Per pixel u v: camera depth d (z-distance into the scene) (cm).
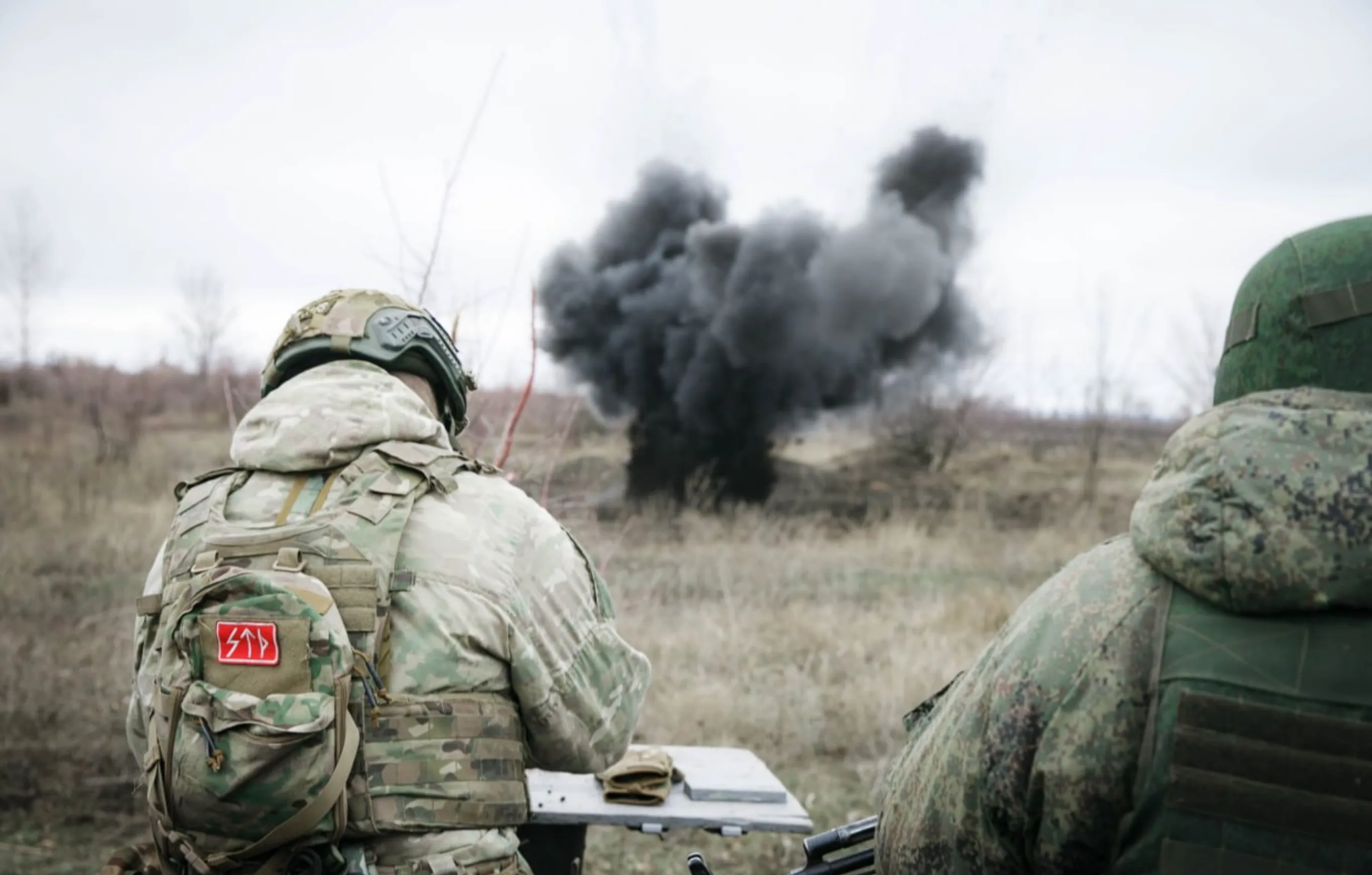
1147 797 135
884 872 163
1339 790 127
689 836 479
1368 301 136
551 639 211
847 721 592
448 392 241
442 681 196
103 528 1062
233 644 184
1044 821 141
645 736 577
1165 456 145
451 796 193
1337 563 128
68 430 2070
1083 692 140
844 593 987
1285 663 131
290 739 178
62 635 700
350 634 192
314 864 186
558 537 219
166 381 2639
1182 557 136
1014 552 1277
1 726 549
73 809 493
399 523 202
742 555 1227
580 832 291
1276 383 142
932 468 2209
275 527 202
